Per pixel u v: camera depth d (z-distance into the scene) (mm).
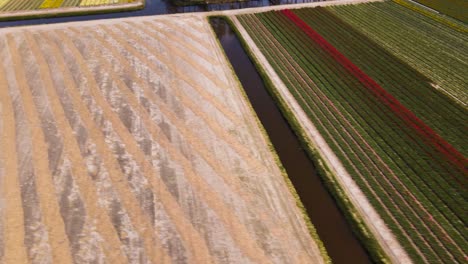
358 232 15172
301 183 17859
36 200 16344
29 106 21922
